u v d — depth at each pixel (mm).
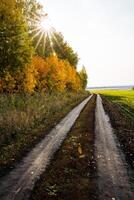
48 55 53781
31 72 33812
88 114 38312
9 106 26562
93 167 14562
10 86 30672
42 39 49438
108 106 55125
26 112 27328
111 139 22125
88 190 11289
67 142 20109
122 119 35000
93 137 22516
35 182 12117
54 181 12164
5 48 23125
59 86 50719
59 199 10359
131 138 22500
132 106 60094
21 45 24078
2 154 16234
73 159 15562
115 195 11031
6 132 19938
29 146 18703
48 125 27219
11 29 23266
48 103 38312
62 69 52281
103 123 30656
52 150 17812
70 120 31625
